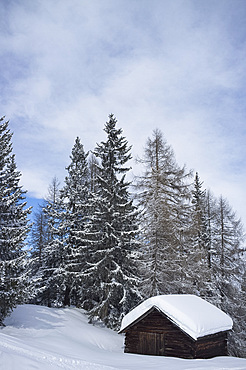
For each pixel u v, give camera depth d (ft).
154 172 84.48
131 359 47.62
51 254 101.24
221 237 102.47
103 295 84.53
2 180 69.56
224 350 62.18
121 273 80.12
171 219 81.05
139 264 80.94
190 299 65.82
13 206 69.36
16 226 68.44
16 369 27.89
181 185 85.87
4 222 66.59
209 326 56.59
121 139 93.40
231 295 95.30
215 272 97.60
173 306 57.98
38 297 102.99
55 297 103.76
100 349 64.03
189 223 86.02
